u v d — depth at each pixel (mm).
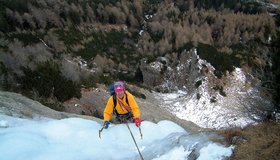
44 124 7285
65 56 72562
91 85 37188
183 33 84562
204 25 90625
